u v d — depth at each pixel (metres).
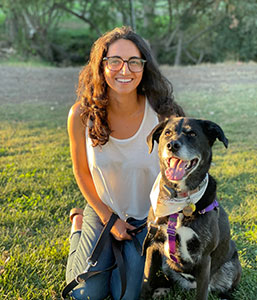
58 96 12.13
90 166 3.30
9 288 3.07
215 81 14.02
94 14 26.97
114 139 3.19
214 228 2.81
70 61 26.41
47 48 26.06
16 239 3.83
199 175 2.74
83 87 3.40
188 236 2.79
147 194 3.37
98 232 3.30
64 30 31.52
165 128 2.88
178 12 25.53
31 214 4.32
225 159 6.12
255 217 4.29
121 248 3.28
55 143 7.06
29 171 5.58
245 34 25.17
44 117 9.25
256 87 12.45
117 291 3.12
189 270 2.92
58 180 5.23
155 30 26.66
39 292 3.07
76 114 3.35
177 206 2.75
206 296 2.88
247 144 6.87
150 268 2.99
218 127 2.83
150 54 3.15
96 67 3.12
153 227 2.92
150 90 3.25
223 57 25.89
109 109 3.21
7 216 4.21
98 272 3.03
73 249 3.36
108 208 3.46
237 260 3.21
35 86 13.91
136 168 3.22
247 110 9.37
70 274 3.14
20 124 8.51
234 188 5.07
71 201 4.68
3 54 24.05
